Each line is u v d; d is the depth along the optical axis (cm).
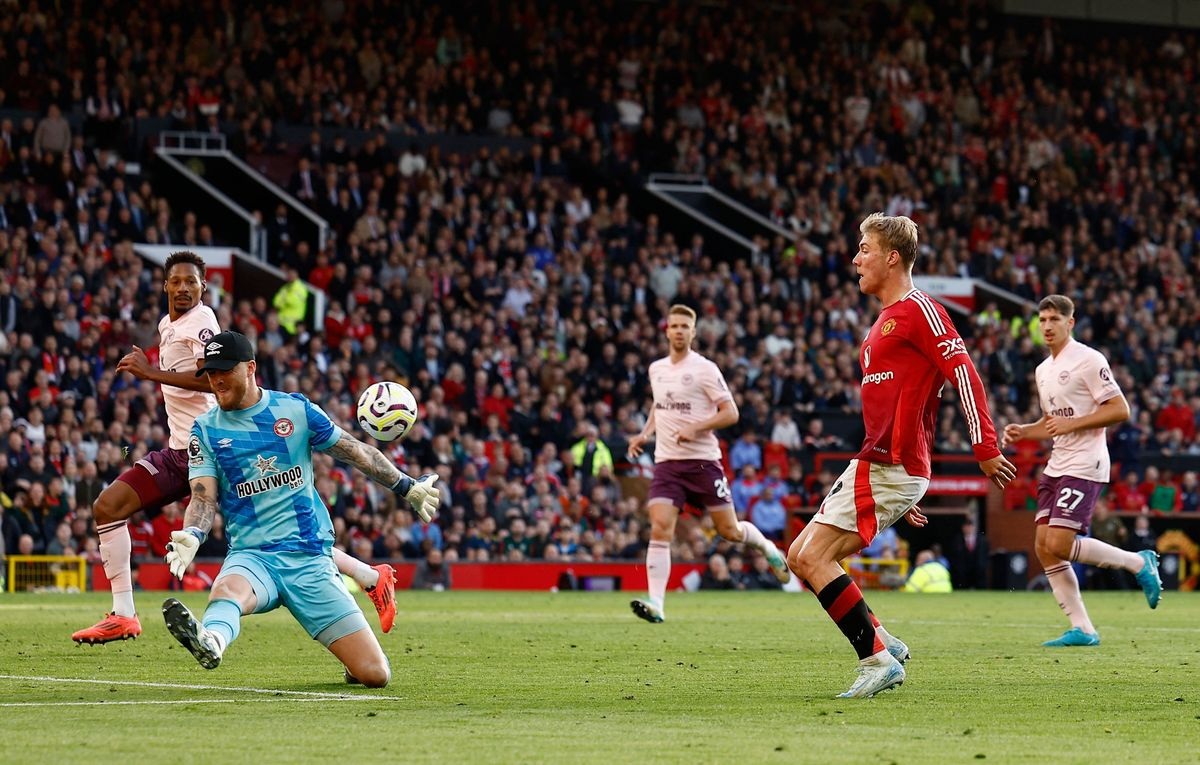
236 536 1464
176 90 6381
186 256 2022
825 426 5738
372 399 1681
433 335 5528
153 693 1488
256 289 5688
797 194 7206
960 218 7431
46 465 4369
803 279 6488
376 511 4766
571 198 6600
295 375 4978
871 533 1521
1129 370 6494
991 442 1492
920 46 8106
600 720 1298
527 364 5578
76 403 4703
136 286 5134
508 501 4953
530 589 4841
